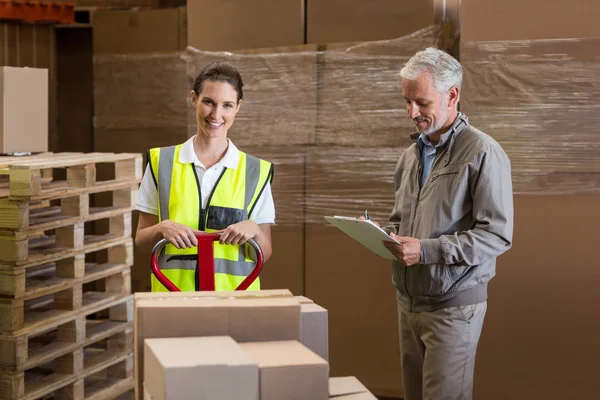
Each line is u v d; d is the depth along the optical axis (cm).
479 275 252
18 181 284
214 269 235
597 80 334
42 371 330
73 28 532
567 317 342
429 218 255
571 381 343
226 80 248
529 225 345
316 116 394
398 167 287
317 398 137
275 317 160
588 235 338
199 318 157
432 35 368
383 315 387
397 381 386
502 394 353
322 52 390
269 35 400
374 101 383
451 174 252
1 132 326
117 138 473
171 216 252
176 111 461
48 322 305
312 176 396
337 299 395
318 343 169
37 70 340
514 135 345
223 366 132
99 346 408
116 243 348
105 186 337
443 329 253
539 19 339
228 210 251
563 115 339
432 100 250
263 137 404
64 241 320
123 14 467
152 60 462
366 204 388
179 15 458
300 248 400
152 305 157
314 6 391
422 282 255
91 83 537
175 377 129
